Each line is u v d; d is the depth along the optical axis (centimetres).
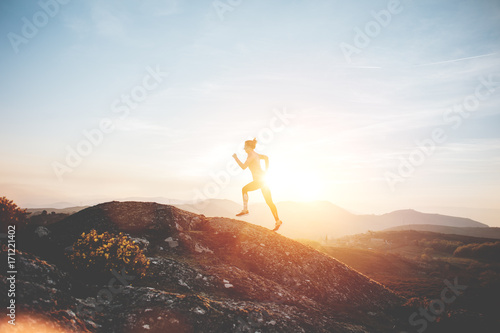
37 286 503
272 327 616
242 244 1081
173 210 1211
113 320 546
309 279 1006
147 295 614
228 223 1216
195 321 562
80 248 700
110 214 1130
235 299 747
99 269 675
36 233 807
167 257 915
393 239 16575
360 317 898
